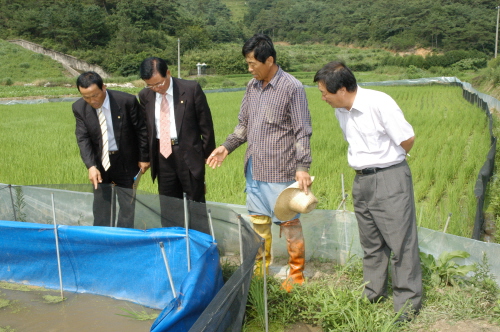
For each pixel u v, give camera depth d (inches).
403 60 2790.4
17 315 134.1
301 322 131.6
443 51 3467.0
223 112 774.5
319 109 780.0
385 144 125.6
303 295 137.5
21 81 2177.7
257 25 5073.8
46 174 294.2
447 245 153.3
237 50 3112.7
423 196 266.4
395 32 4013.3
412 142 123.7
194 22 3806.6
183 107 156.9
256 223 152.6
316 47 4274.1
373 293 137.2
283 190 135.3
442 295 137.9
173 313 104.3
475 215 200.4
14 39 2915.8
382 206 126.0
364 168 128.0
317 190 259.3
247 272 107.0
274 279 147.7
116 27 3142.2
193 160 161.5
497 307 126.3
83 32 2928.2
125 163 172.6
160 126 158.9
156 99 158.7
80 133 167.0
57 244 146.7
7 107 968.9
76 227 145.3
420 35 3639.3
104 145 164.6
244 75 2652.6
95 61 2694.4
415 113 692.1
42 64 2487.7
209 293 115.3
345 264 162.4
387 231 126.4
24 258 152.7
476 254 147.3
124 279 143.5
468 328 120.3
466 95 975.6
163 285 138.3
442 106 829.2
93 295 146.5
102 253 144.6
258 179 146.2
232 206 186.9
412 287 126.5
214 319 93.0
